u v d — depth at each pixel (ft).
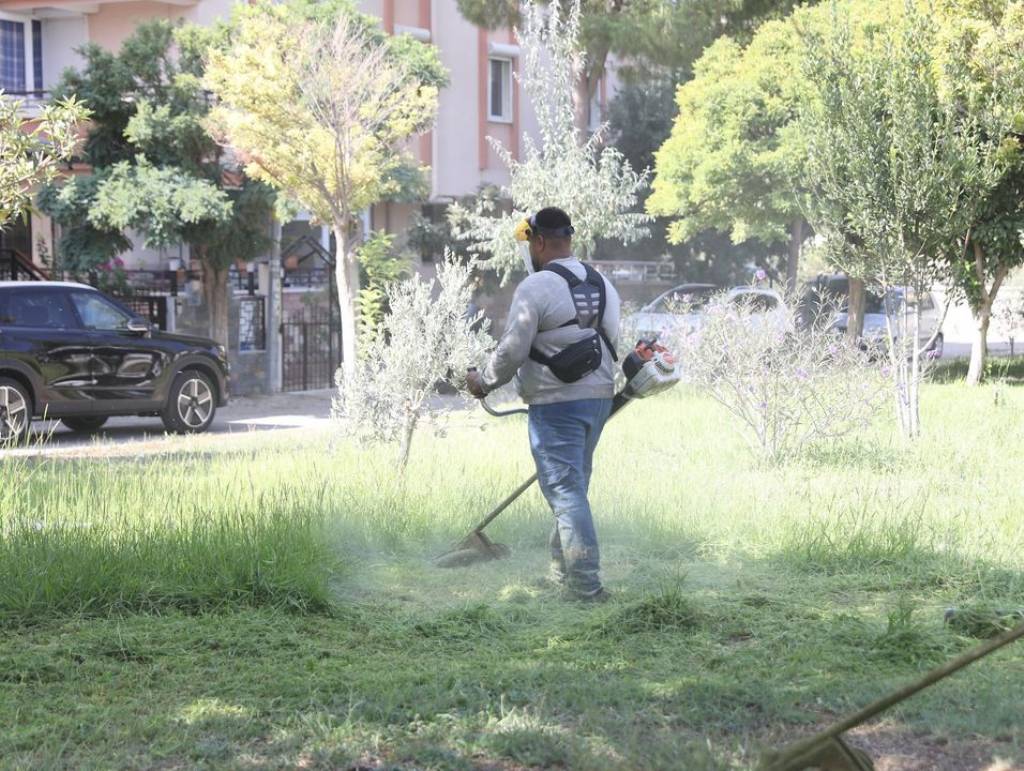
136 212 59.98
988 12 52.75
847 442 37.63
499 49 98.63
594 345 19.65
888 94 39.24
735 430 37.78
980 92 41.68
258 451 38.06
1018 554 22.27
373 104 55.98
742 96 77.20
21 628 17.25
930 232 39.29
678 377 20.18
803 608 18.67
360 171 55.83
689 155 79.82
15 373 45.52
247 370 69.21
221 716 13.61
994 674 15.19
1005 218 61.93
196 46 64.49
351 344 57.31
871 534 22.91
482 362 32.96
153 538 20.80
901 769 12.32
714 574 21.26
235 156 62.23
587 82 92.38
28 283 46.80
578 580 19.48
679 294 77.15
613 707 14.06
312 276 81.15
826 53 40.78
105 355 47.88
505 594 19.79
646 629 17.37
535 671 15.29
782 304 37.70
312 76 54.75
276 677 15.23
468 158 96.99
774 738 13.07
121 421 56.65
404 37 69.36
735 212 80.33
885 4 61.67
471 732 13.16
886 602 19.33
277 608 18.43
